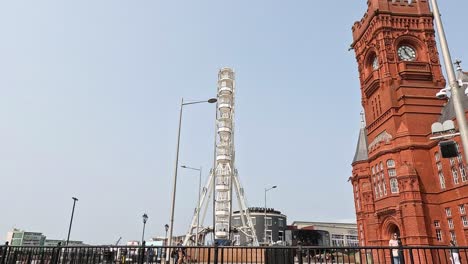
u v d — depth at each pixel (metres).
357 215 45.00
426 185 35.91
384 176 38.69
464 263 26.88
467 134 12.26
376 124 43.47
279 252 13.77
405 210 35.06
